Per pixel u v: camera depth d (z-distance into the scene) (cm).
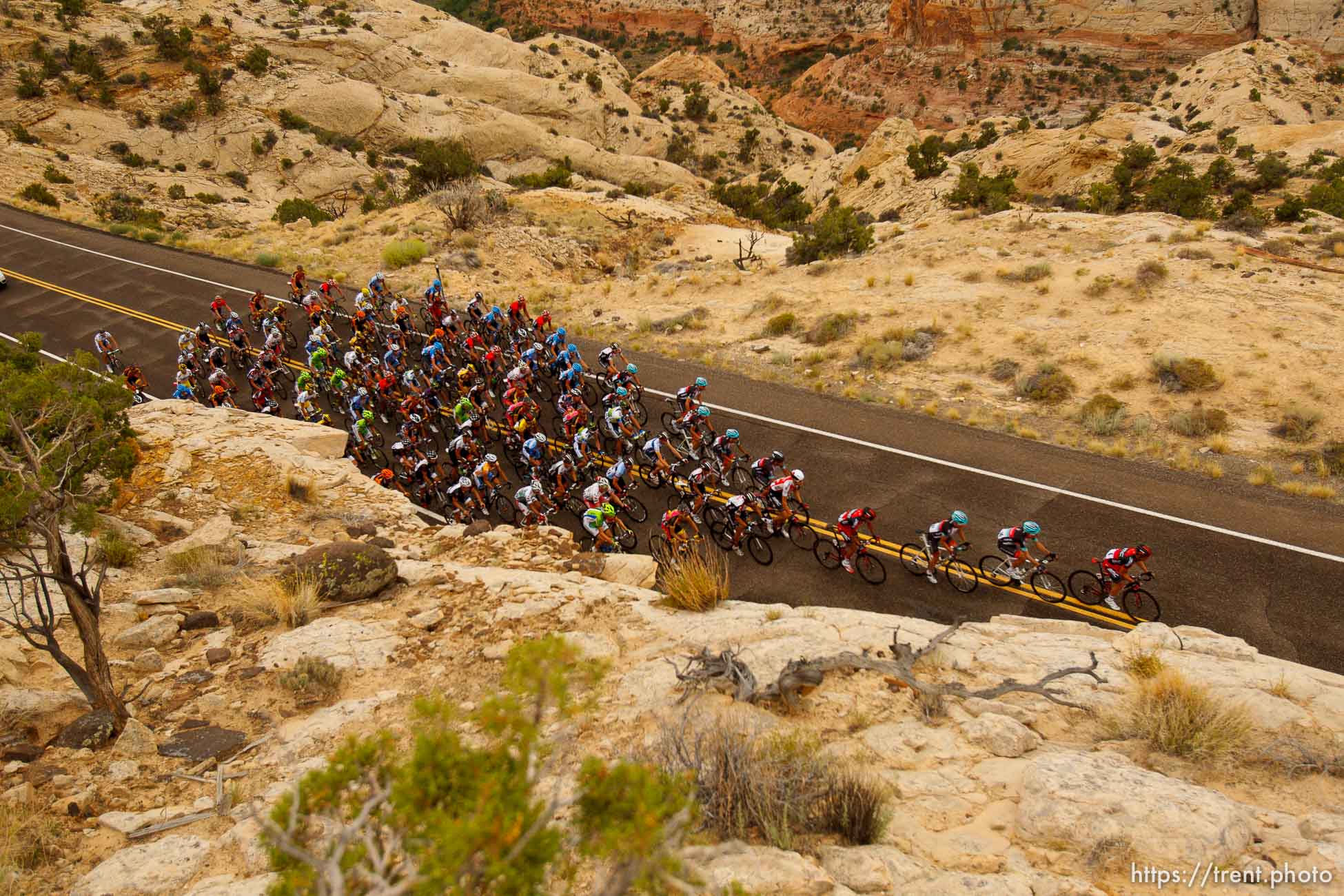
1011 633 947
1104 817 539
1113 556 1286
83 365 924
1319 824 537
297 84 8394
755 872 495
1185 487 1650
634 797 291
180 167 7275
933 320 2573
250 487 1530
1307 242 2870
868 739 689
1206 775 624
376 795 306
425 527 1491
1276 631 1252
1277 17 13525
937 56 15462
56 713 805
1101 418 1911
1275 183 4950
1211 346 2145
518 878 264
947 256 3119
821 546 1515
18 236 4275
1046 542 1533
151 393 2581
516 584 1091
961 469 1795
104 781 700
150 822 645
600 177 9688
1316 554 1403
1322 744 649
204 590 1105
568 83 11594
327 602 1067
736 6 18388
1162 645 893
